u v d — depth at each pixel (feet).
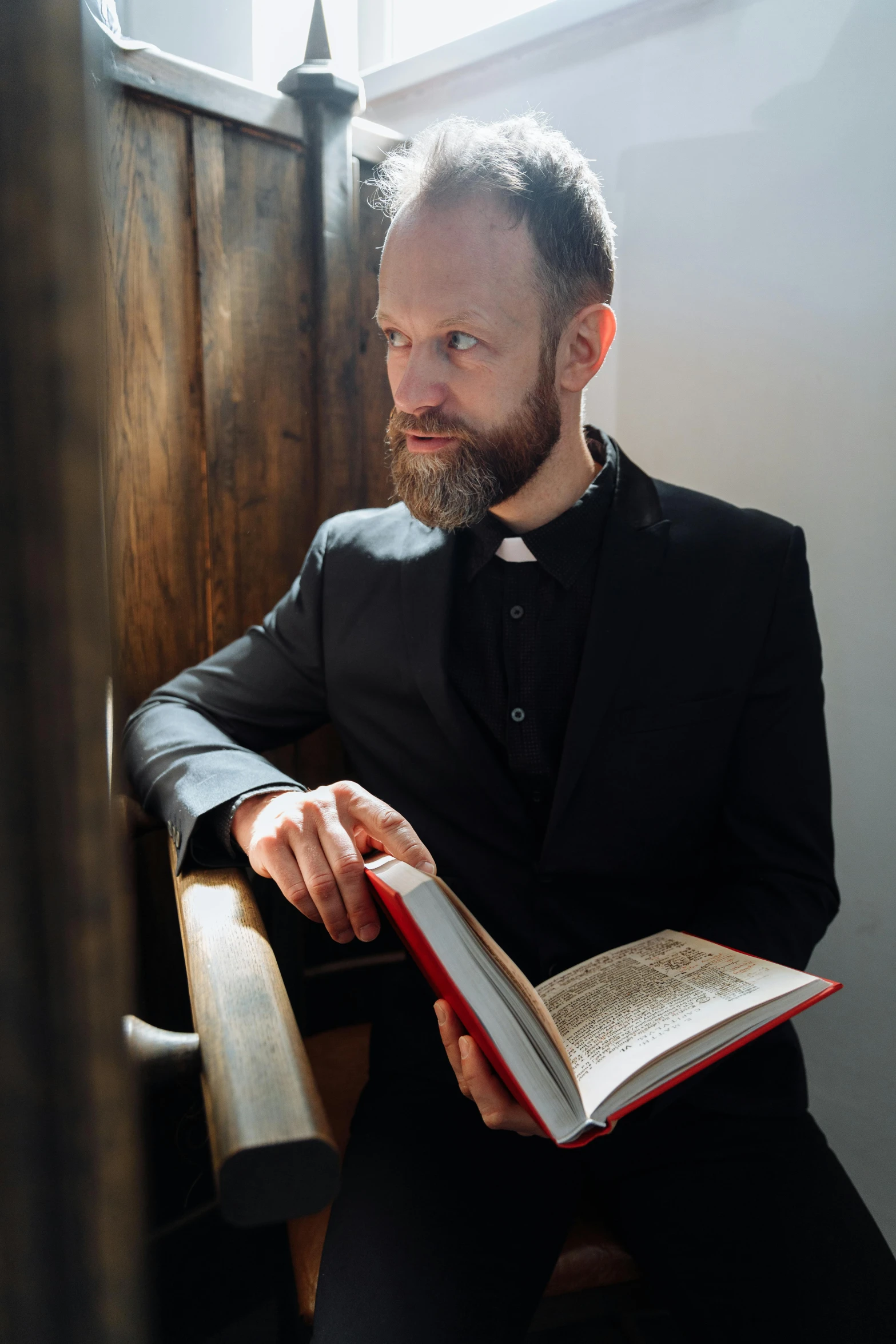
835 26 4.10
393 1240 2.85
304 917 4.93
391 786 3.89
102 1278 0.89
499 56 5.35
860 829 4.52
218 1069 1.75
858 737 4.49
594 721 3.43
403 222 3.16
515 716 3.59
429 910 2.32
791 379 4.48
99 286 0.81
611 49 4.90
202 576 4.39
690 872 3.72
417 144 3.30
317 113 4.44
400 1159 3.14
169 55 3.85
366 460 5.10
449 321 3.10
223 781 3.26
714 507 3.80
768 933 3.28
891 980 4.47
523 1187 3.07
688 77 4.64
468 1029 2.32
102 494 0.83
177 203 4.04
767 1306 2.72
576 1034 2.64
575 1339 4.60
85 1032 0.85
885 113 4.01
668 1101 3.00
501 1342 2.64
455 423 3.23
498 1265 2.81
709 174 4.63
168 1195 4.09
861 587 4.38
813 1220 2.95
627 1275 3.13
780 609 3.61
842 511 4.39
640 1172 3.19
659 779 3.53
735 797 3.65
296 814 2.93
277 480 4.66
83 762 0.82
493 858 3.64
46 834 0.82
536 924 3.57
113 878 0.85
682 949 3.19
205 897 2.86
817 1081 4.78
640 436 5.11
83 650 0.80
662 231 4.85
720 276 4.67
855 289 4.21
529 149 3.20
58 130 0.73
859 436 4.29
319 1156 1.52
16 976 0.83
